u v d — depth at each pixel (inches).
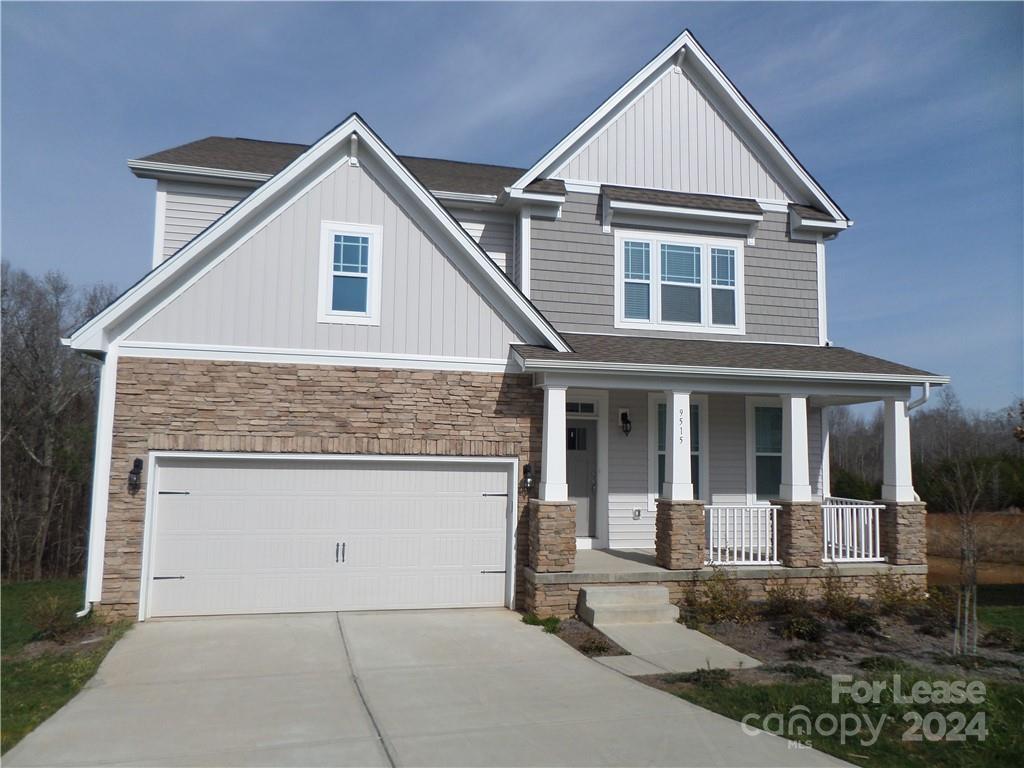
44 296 1074.7
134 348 383.2
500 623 387.5
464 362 425.4
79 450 1047.0
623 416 517.0
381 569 411.2
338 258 414.0
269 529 397.7
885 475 473.1
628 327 516.7
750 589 431.8
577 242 517.0
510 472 429.4
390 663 312.8
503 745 224.4
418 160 674.8
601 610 382.0
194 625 369.4
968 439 1384.1
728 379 442.0
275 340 400.5
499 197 505.4
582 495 510.9
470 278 430.3
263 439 393.7
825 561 454.6
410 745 223.5
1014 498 1012.5
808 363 472.7
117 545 373.4
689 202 525.7
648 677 301.0
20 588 552.7
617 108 535.5
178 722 241.0
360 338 412.5
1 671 296.4
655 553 474.3
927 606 427.8
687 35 538.6
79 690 274.5
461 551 422.3
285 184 401.4
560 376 416.8
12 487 1008.9
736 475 533.6
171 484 386.0
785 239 555.5
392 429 412.2
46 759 210.4
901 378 455.2
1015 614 461.1
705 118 552.7
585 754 218.4
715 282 538.6
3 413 1002.1
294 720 243.8
